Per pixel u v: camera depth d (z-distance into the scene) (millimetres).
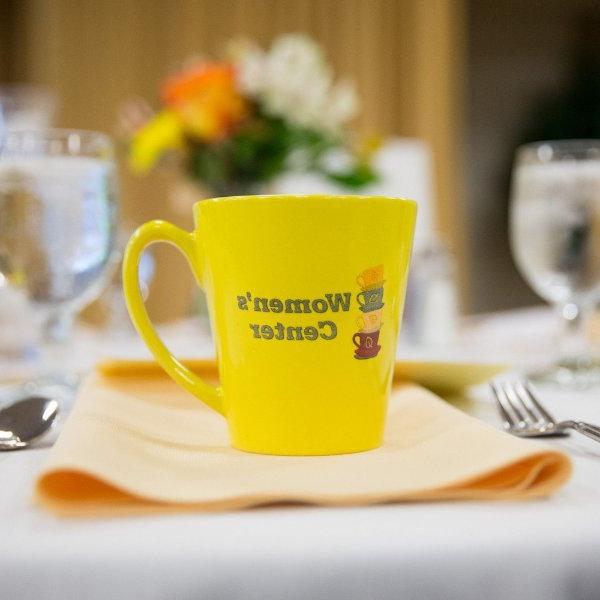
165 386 665
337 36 4957
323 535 441
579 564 442
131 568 431
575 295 883
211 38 4891
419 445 534
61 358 878
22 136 780
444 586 437
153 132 1500
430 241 1432
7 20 5293
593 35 6344
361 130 4922
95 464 463
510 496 475
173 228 576
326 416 542
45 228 780
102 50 4855
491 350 1094
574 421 579
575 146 853
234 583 432
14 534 443
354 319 544
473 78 6172
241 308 549
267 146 1500
